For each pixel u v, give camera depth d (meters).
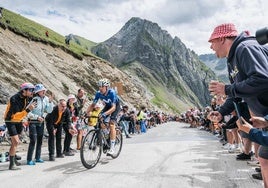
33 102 6.81
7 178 5.86
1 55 27.78
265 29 2.44
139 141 13.52
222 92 3.34
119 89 26.36
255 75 2.92
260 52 3.04
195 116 28.59
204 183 5.29
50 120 8.07
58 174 6.20
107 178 5.78
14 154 6.77
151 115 32.22
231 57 3.41
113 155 8.10
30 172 6.43
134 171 6.38
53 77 35.47
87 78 46.16
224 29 3.64
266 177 3.03
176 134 17.83
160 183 5.33
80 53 54.06
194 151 9.36
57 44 46.28
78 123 10.21
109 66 59.75
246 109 4.01
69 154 9.05
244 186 5.06
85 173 6.28
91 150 6.90
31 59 33.78
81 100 10.41
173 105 192.25
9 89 22.47
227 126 4.31
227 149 9.77
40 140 7.79
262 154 2.99
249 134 2.70
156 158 8.08
